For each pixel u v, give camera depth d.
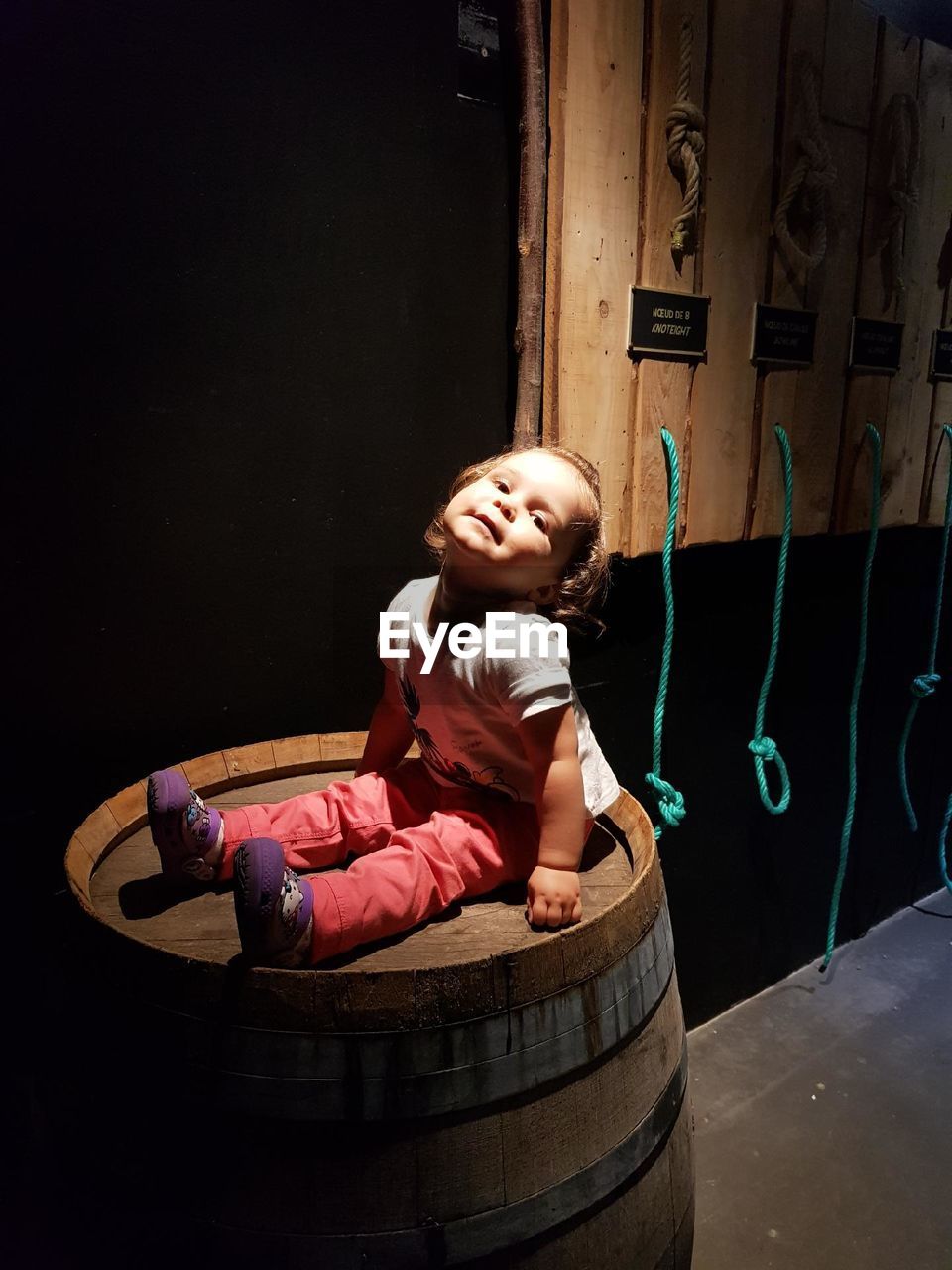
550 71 1.25
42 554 1.05
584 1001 0.82
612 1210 0.86
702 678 1.73
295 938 0.79
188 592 1.15
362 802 1.04
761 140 1.48
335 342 1.21
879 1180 1.48
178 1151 0.78
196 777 1.14
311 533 1.24
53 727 1.09
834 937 2.13
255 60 1.08
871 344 1.74
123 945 0.79
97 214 1.02
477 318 1.33
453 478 1.35
